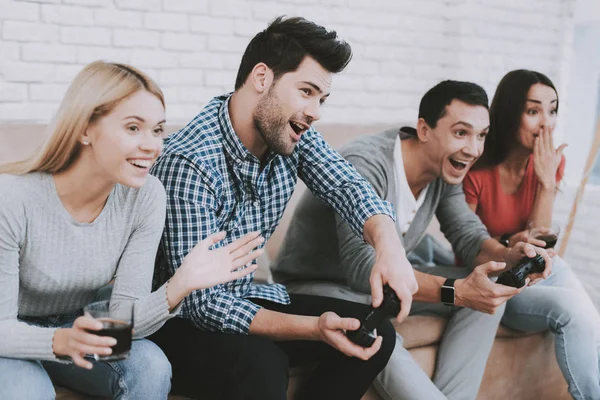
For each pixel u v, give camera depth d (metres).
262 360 1.43
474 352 1.92
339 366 1.57
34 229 1.32
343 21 3.29
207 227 1.53
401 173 1.96
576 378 1.98
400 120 3.50
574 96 3.78
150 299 1.35
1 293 1.28
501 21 3.60
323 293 1.92
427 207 2.06
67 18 2.71
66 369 1.42
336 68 1.55
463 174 1.99
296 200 2.31
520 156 2.22
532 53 3.70
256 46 1.56
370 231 1.62
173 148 1.55
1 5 2.59
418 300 1.87
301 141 1.75
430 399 1.72
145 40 2.87
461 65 3.52
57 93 2.72
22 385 1.25
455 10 3.51
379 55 3.40
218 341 1.48
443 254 2.44
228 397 1.44
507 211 2.25
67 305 1.43
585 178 2.67
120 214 1.41
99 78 1.28
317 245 1.96
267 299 1.67
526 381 2.17
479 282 1.77
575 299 1.99
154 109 1.31
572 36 3.75
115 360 1.23
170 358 1.51
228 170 1.61
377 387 1.77
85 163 1.33
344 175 1.72
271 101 1.54
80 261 1.38
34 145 2.01
